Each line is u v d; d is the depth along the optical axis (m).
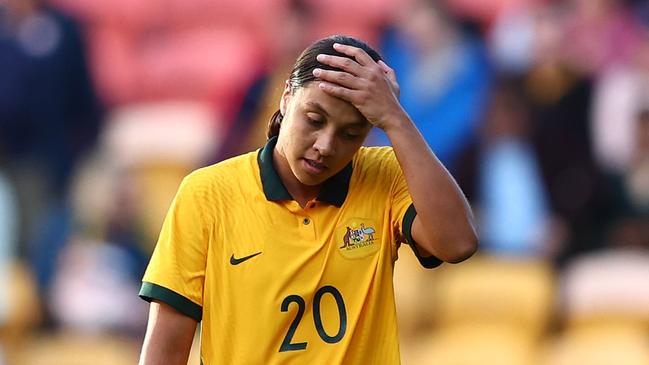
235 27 26.89
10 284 26.06
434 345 24.58
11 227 26.42
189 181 8.95
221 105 26.64
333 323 8.74
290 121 8.41
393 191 9.02
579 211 24.64
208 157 26.50
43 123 26.94
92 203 26.52
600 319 24.19
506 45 25.19
